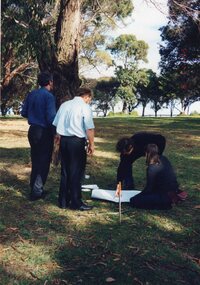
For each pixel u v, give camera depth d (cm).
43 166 705
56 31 1002
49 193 756
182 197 695
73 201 662
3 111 3909
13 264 467
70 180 657
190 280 447
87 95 662
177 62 3469
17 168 977
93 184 841
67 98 980
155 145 685
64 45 983
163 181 677
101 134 1891
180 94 4000
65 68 983
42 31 1005
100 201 716
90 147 652
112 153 1267
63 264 470
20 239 536
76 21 984
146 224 605
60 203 671
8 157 1138
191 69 3353
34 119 697
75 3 978
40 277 438
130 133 1967
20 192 759
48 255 491
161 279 445
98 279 439
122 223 606
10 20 1021
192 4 2061
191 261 489
